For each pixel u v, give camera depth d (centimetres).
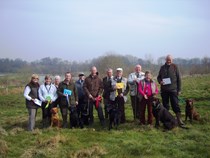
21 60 10838
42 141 982
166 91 1213
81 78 1351
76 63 8781
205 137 1025
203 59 6838
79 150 888
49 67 9106
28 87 1201
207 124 1232
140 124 1245
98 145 946
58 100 1277
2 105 2278
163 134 1091
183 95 2328
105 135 1090
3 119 1541
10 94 3278
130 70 4512
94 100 1252
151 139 1025
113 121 1210
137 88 1279
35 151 884
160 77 1234
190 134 1064
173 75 1204
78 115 1270
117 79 1280
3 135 1108
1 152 893
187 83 3831
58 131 1156
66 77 1246
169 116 1157
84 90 1262
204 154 845
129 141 995
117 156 845
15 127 1285
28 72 7862
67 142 980
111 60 5078
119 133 1115
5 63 10675
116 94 1264
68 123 1340
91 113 1284
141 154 859
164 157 835
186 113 1284
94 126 1271
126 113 1580
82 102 1298
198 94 2345
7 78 5522
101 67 5069
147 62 6331
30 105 1188
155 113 1170
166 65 1220
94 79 1266
